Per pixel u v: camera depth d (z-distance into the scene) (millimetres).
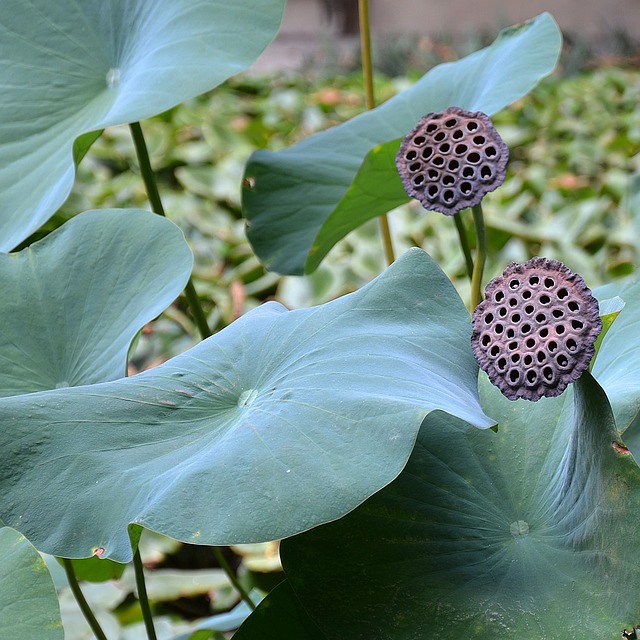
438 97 1874
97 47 1632
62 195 1436
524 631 1044
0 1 1674
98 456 1076
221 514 991
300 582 1096
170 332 3090
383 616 1074
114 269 1394
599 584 1050
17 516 1046
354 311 1154
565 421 1165
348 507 979
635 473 1028
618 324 1343
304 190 1851
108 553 1010
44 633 1025
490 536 1117
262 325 1204
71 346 1365
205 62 1492
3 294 1396
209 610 2695
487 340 1020
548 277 1015
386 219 1907
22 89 1624
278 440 1032
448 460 1159
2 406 1103
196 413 1115
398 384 1059
